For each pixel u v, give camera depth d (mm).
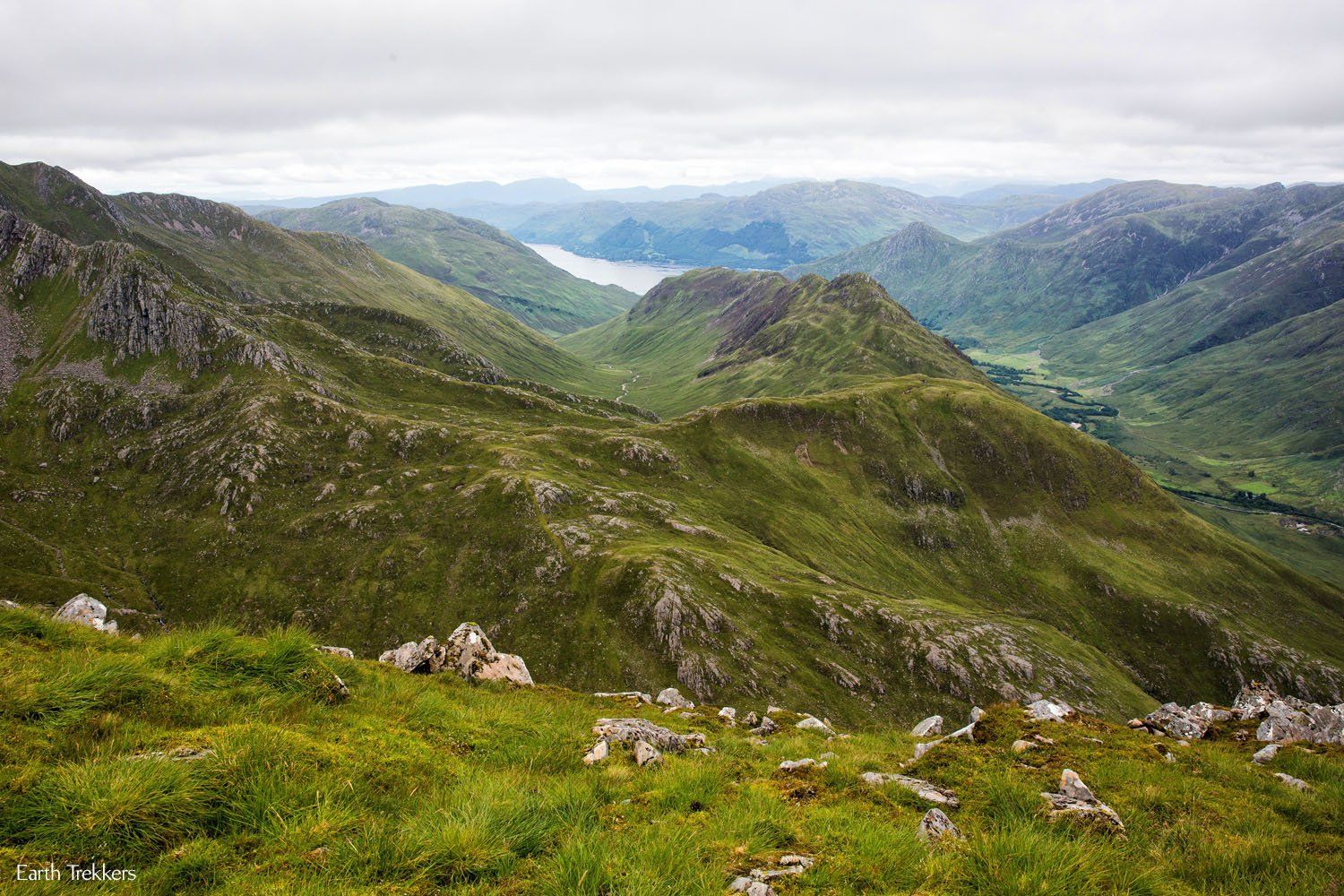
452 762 12812
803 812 12047
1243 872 10500
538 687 24781
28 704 9922
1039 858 9359
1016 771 15344
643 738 17500
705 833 10469
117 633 15289
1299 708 23469
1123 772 15711
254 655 14172
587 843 9039
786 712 28125
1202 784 15625
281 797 9320
